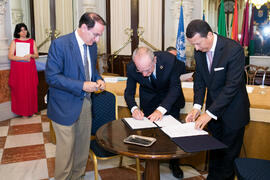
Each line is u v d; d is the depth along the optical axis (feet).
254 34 24.11
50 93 7.63
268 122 8.69
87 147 8.46
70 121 7.44
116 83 12.80
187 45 22.74
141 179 9.48
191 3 22.29
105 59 25.29
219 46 7.09
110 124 7.49
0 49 16.25
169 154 5.55
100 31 6.79
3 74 16.51
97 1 24.47
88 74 7.84
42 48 20.63
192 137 6.36
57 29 21.77
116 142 6.20
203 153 9.95
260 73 22.16
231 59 6.93
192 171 10.14
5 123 16.05
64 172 7.77
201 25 6.58
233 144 7.75
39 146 12.61
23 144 12.84
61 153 7.68
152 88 8.50
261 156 9.04
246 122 7.60
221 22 22.48
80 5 24.07
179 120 7.91
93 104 8.91
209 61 7.52
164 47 23.66
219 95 7.04
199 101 7.94
